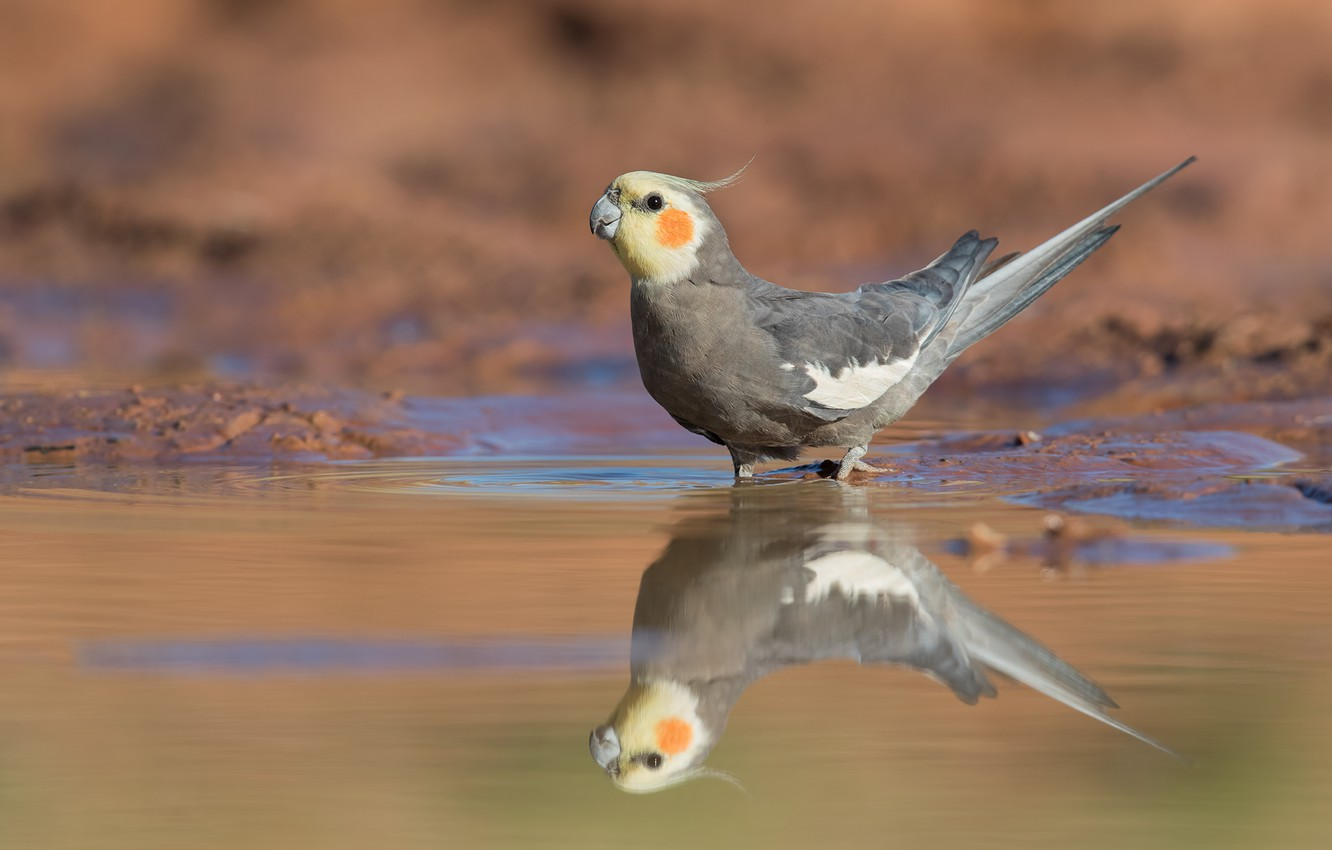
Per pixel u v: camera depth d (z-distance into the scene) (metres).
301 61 41.38
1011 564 9.55
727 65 40.72
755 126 37.94
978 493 12.12
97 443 14.62
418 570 9.31
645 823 5.92
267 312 27.38
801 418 12.44
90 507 11.49
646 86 40.12
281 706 6.89
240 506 11.55
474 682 7.25
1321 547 9.98
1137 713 6.95
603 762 6.41
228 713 6.81
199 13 42.56
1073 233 14.17
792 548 9.92
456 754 6.43
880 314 12.91
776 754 6.56
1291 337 19.41
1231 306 21.62
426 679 7.30
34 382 19.67
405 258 30.42
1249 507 11.14
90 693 7.06
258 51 41.72
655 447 15.41
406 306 27.38
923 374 13.29
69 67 41.00
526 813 5.95
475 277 29.08
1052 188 33.78
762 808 6.10
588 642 7.87
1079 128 37.91
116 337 25.80
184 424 15.16
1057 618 8.34
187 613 8.30
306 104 40.00
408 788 6.11
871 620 8.34
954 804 6.06
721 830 5.88
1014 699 7.19
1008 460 13.42
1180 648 7.79
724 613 8.41
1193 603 8.61
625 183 11.98
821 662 7.77
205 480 12.90
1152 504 11.32
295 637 7.89
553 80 41.12
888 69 40.34
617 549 9.91
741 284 12.48
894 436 15.78
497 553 9.80
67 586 8.89
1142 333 20.92
